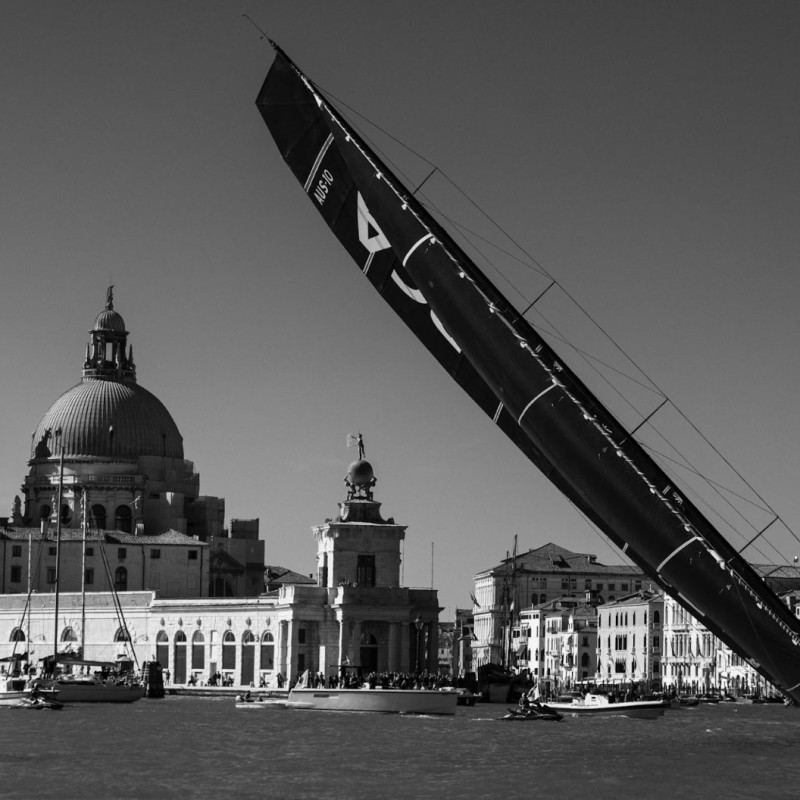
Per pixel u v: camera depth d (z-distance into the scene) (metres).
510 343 46.53
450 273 46.62
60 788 90.94
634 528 46.22
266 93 48.09
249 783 94.12
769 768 107.31
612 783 95.81
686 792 91.62
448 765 106.94
